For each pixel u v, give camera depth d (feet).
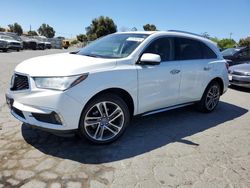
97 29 173.47
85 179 10.78
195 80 18.04
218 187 10.82
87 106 12.65
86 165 11.76
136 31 17.30
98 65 13.08
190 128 16.90
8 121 16.30
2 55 65.92
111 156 12.68
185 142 14.73
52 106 11.80
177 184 10.83
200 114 19.93
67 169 11.39
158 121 17.87
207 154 13.47
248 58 41.24
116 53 15.06
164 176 11.30
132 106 14.69
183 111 20.39
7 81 29.09
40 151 12.77
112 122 13.98
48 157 12.26
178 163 12.41
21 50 100.63
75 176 10.93
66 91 11.85
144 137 15.10
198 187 10.72
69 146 13.38
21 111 12.51
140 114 15.20
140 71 14.38
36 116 12.30
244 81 30.27
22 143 13.50
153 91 15.26
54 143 13.61
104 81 12.91
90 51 16.25
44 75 12.11
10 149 12.85
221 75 20.20
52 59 14.11
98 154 12.78
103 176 11.04
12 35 110.83
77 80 12.12
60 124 12.10
